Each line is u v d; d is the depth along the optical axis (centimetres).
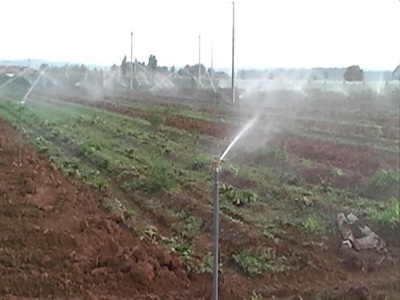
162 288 923
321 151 1981
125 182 1589
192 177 1623
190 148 2119
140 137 2405
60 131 2542
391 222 1177
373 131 2508
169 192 1446
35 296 876
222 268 1012
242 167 1747
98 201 1398
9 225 1120
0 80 6294
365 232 1159
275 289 947
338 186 1519
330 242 1141
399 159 1864
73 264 971
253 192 1445
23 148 2050
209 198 1402
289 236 1162
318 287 962
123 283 918
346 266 1047
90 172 1719
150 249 1057
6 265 960
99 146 2134
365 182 1509
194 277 970
